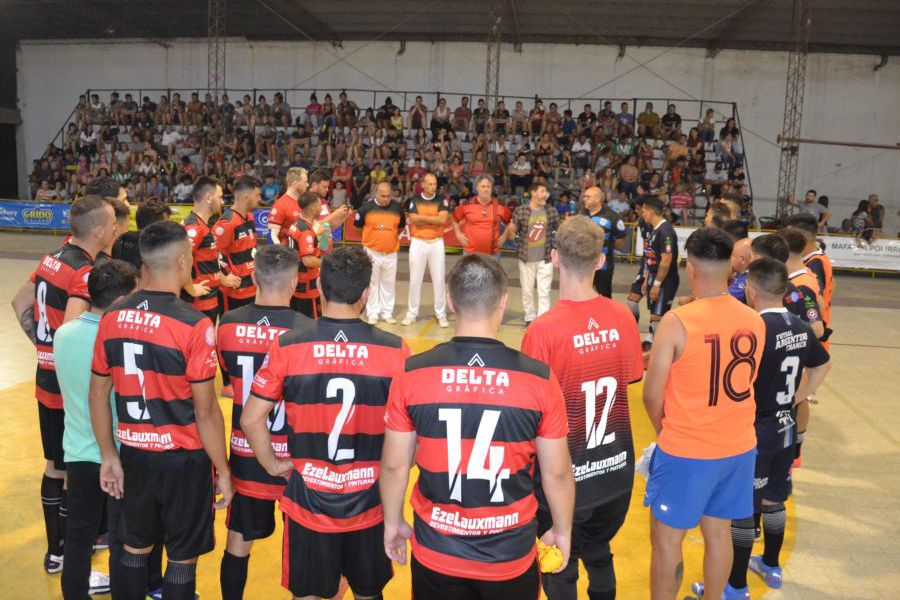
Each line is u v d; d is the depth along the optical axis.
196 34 23.80
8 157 25.58
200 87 24.39
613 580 3.20
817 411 6.75
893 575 4.02
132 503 3.06
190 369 2.94
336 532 2.80
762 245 4.27
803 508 4.80
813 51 21.25
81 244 3.79
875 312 12.13
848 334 10.21
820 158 21.72
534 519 2.46
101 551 4.08
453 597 2.40
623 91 22.20
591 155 20.20
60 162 22.66
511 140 21.06
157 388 2.98
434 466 2.34
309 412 2.74
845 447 5.88
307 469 2.78
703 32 20.55
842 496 4.98
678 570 3.25
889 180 21.55
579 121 20.88
